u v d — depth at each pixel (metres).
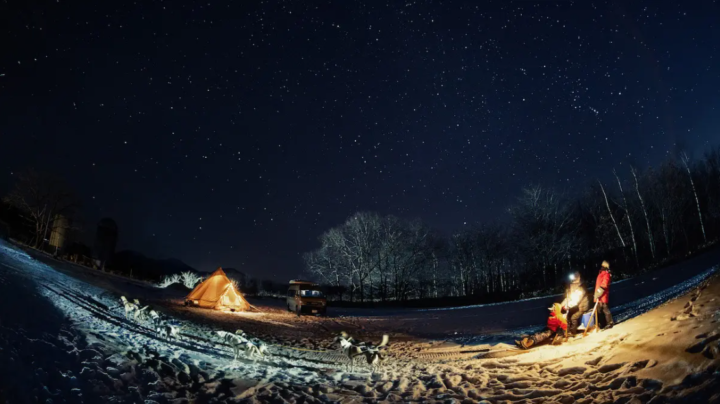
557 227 54.78
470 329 20.14
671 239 47.84
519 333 15.04
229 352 11.16
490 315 25.78
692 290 9.35
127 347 8.21
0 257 14.66
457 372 9.17
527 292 47.25
